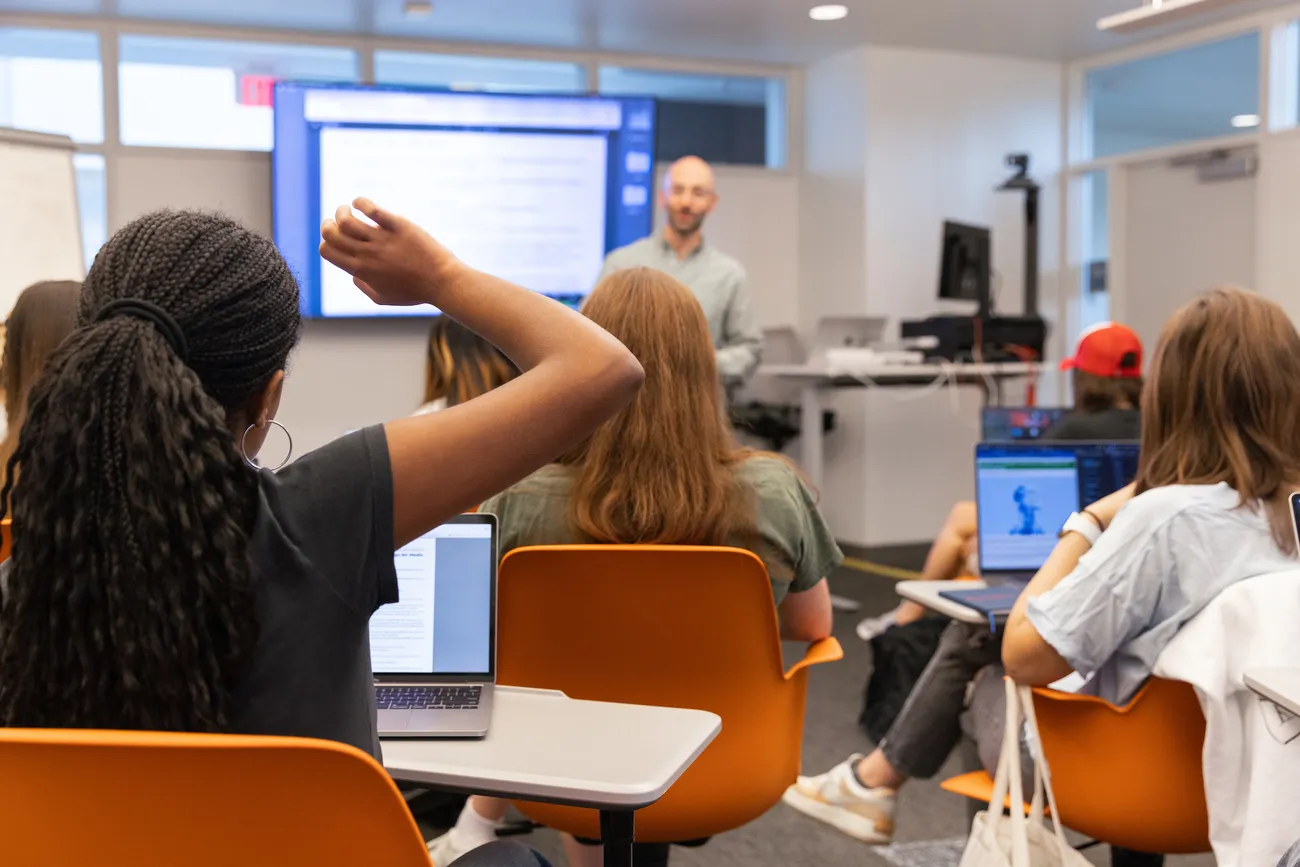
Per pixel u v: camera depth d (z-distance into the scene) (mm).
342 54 6227
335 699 829
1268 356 1581
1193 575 1555
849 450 6832
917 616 3387
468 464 846
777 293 7223
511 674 1626
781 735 1688
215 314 818
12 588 779
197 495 763
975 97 6891
